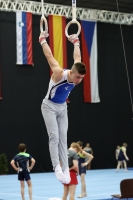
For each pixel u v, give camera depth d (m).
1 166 30.66
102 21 36.34
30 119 32.41
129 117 37.62
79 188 21.67
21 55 31.78
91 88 34.94
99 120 35.88
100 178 27.31
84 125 35.03
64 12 34.19
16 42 31.73
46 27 7.42
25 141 32.09
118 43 37.25
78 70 6.71
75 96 34.72
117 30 37.25
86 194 18.34
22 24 31.69
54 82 6.90
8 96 31.58
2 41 31.44
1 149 31.17
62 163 7.21
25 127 32.16
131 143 37.75
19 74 32.12
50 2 33.94
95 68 35.00
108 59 36.59
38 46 33.06
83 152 18.17
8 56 31.67
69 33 33.78
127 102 37.53
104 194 19.20
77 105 34.78
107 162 36.12
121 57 37.38
